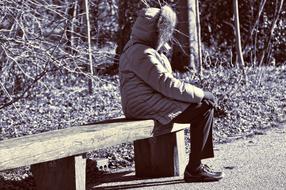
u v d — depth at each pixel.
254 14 17.61
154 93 6.66
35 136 5.85
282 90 12.85
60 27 9.98
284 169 7.29
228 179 6.93
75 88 13.41
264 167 7.42
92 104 12.20
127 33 17.64
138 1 17.53
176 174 7.23
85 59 9.28
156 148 7.23
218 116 10.57
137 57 6.60
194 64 16.14
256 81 13.46
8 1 8.98
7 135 9.69
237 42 14.52
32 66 10.17
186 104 6.64
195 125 6.75
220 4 18.05
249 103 11.34
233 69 13.80
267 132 9.66
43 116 11.05
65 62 8.95
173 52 16.50
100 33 18.39
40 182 6.19
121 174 7.50
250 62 16.72
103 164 7.81
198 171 6.86
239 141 9.10
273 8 17.53
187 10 16.22
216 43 18.09
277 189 6.48
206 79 12.25
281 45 17.59
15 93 10.63
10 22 9.39
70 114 11.33
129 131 6.48
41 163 6.16
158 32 6.63
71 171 6.07
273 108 11.13
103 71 15.95
